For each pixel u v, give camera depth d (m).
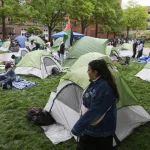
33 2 26.06
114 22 39.84
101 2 35.62
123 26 51.28
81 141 2.69
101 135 2.53
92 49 12.62
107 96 2.36
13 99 7.02
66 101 5.02
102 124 2.50
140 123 5.15
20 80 9.20
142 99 7.39
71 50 13.20
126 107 4.95
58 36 22.69
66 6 26.25
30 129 4.96
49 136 4.65
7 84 8.19
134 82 9.83
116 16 40.41
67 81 5.07
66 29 16.64
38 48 18.58
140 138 4.65
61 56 13.28
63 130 4.88
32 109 5.52
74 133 2.38
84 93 2.61
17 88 8.31
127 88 5.23
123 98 4.91
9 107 6.34
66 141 4.48
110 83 2.45
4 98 7.15
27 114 5.45
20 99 7.05
